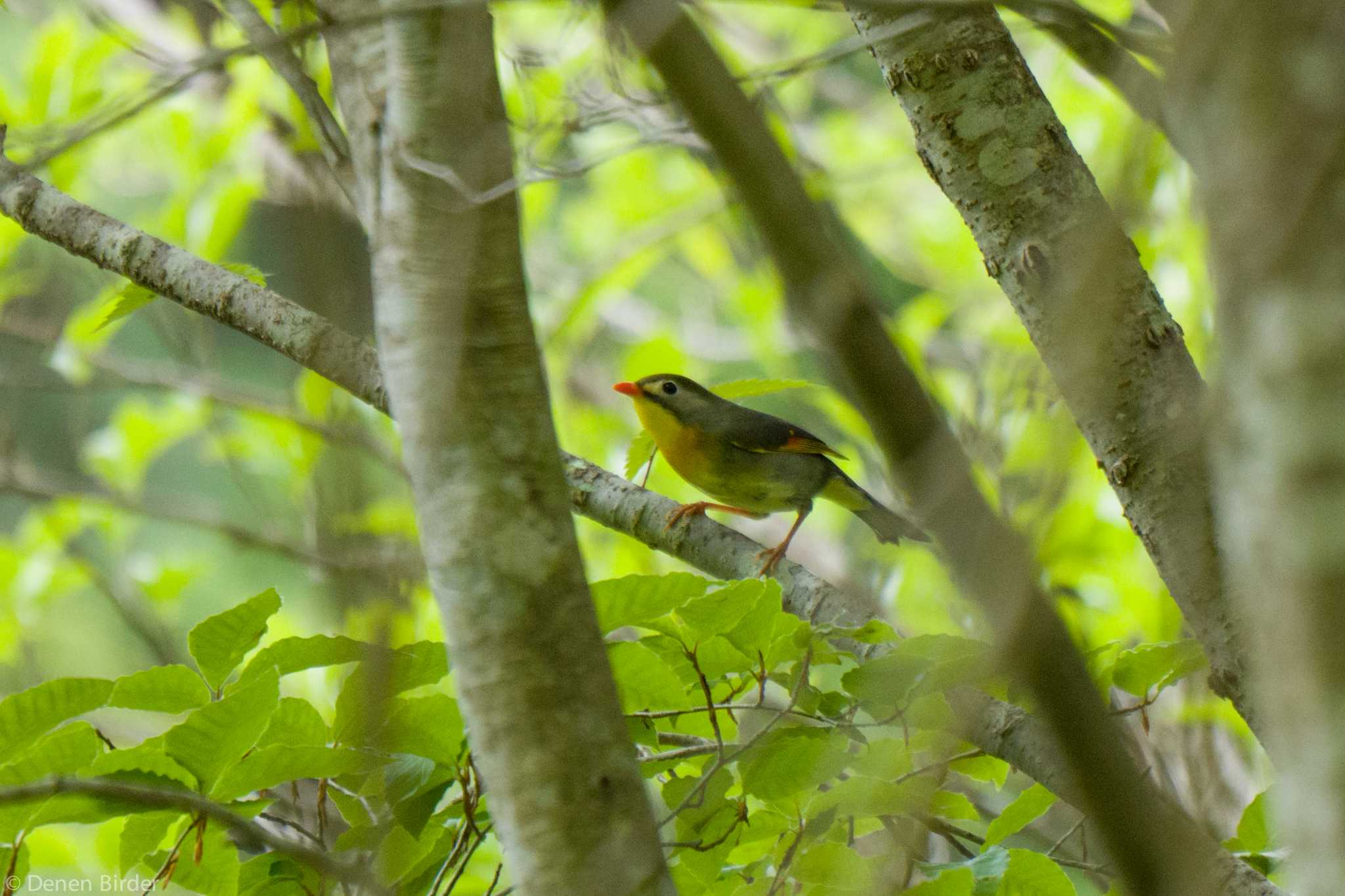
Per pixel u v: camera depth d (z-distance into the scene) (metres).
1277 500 2.46
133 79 13.42
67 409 18.52
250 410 14.27
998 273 5.59
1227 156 2.53
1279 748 2.51
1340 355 2.40
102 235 6.90
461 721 5.17
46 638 16.75
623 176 17.73
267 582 19.02
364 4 4.13
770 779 5.36
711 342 18.00
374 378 6.09
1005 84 5.69
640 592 5.42
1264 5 2.46
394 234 3.92
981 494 2.86
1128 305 5.22
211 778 4.89
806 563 14.27
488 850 7.14
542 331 15.78
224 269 6.62
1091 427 5.35
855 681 5.39
